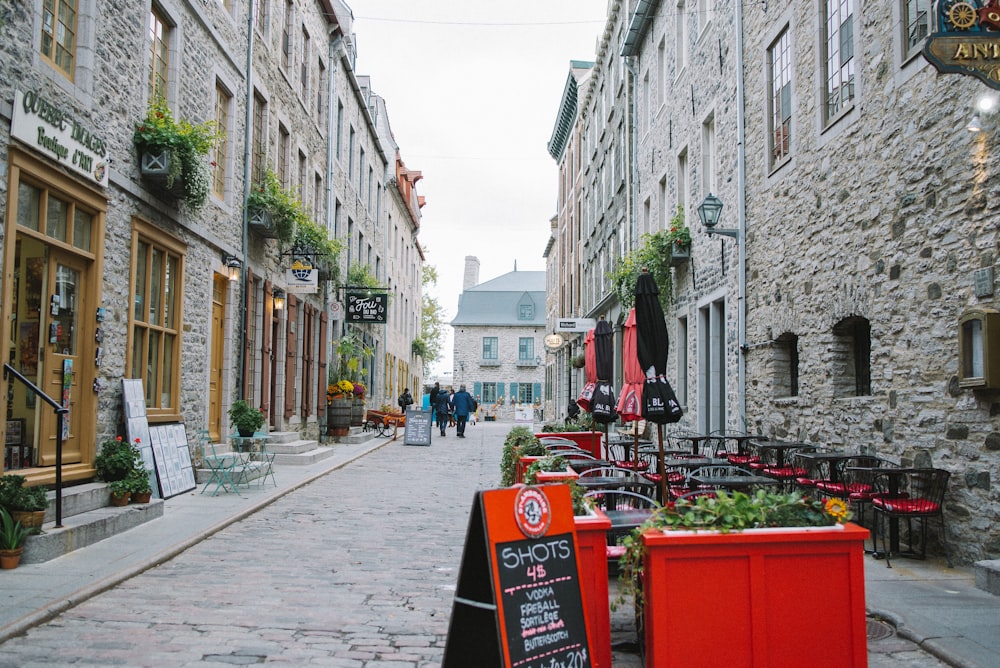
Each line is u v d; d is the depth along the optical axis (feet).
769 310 35.91
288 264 54.03
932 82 23.04
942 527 22.44
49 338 25.26
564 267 127.95
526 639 11.38
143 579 19.72
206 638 15.30
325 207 66.13
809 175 31.63
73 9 26.21
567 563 12.30
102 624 16.06
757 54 37.93
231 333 42.50
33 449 24.44
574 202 114.93
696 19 48.75
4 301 21.84
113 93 28.37
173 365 35.09
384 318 72.08
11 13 22.04
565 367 124.98
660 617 12.17
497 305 205.98
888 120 25.52
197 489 34.78
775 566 12.44
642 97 65.51
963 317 21.02
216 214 39.73
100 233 27.50
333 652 14.69
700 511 13.00
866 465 26.12
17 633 15.25
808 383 31.58
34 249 24.29
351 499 34.32
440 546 24.47
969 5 15.75
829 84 30.42
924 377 23.35
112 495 26.63
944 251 22.44
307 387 61.11
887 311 25.48
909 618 16.52
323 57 64.85
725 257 41.75
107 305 28.30
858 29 27.45
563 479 21.42
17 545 20.17
